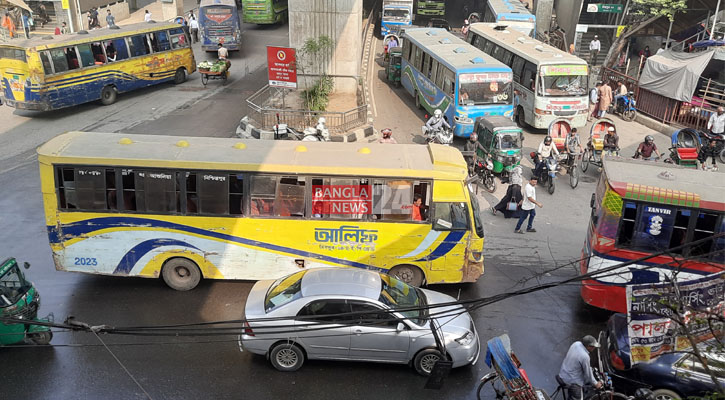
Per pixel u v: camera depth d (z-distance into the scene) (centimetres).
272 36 4203
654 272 1172
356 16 2628
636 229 1160
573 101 2423
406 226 1254
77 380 1012
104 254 1275
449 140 2094
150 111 2589
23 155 2053
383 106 2820
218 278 1303
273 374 1049
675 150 2028
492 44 2914
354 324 857
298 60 2702
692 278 1158
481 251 1281
